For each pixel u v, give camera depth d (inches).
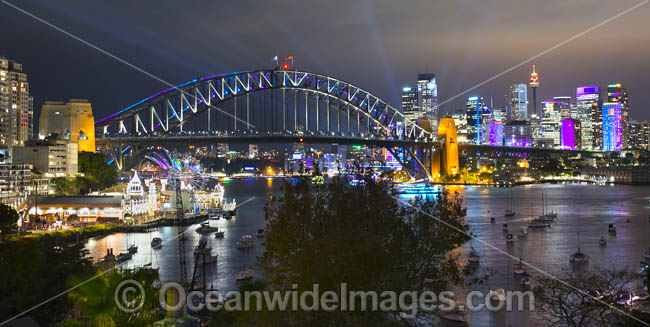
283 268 2246.6
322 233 2317.9
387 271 2134.6
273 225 2420.0
